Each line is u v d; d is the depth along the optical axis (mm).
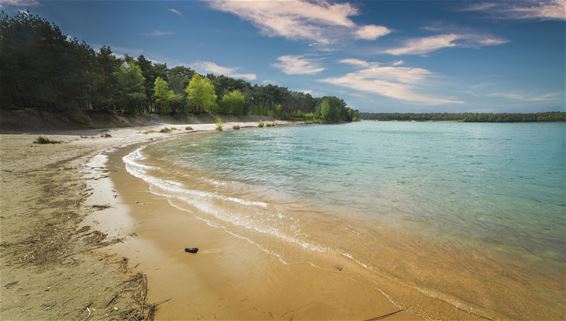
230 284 4121
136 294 3727
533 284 4484
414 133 63219
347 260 5043
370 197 9742
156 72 72562
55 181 10367
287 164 17234
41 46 36094
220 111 92875
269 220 7102
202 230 6238
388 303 3842
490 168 16953
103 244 5305
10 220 6223
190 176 12867
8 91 33656
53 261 4520
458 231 6719
